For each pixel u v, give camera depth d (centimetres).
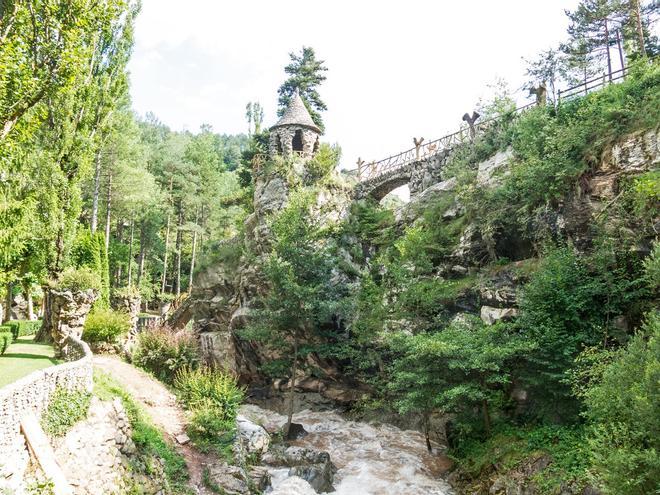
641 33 2564
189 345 2255
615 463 891
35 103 1476
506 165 2122
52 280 2075
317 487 1498
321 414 2423
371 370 2364
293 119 3198
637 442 941
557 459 1265
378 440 2022
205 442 1549
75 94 2198
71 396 1199
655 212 1423
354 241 2797
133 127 4038
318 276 2266
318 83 4250
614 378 997
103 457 1172
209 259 3525
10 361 1697
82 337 2164
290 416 2108
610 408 998
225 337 3070
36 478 959
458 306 1983
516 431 1487
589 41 3066
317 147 3231
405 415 2184
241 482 1399
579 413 1317
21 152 1681
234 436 1622
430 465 1730
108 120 2512
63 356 1806
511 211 1928
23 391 1016
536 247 1794
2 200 1703
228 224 5244
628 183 1534
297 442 2008
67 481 1023
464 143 2631
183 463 1403
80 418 1208
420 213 2547
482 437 1608
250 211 3891
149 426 1477
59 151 2139
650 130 1547
